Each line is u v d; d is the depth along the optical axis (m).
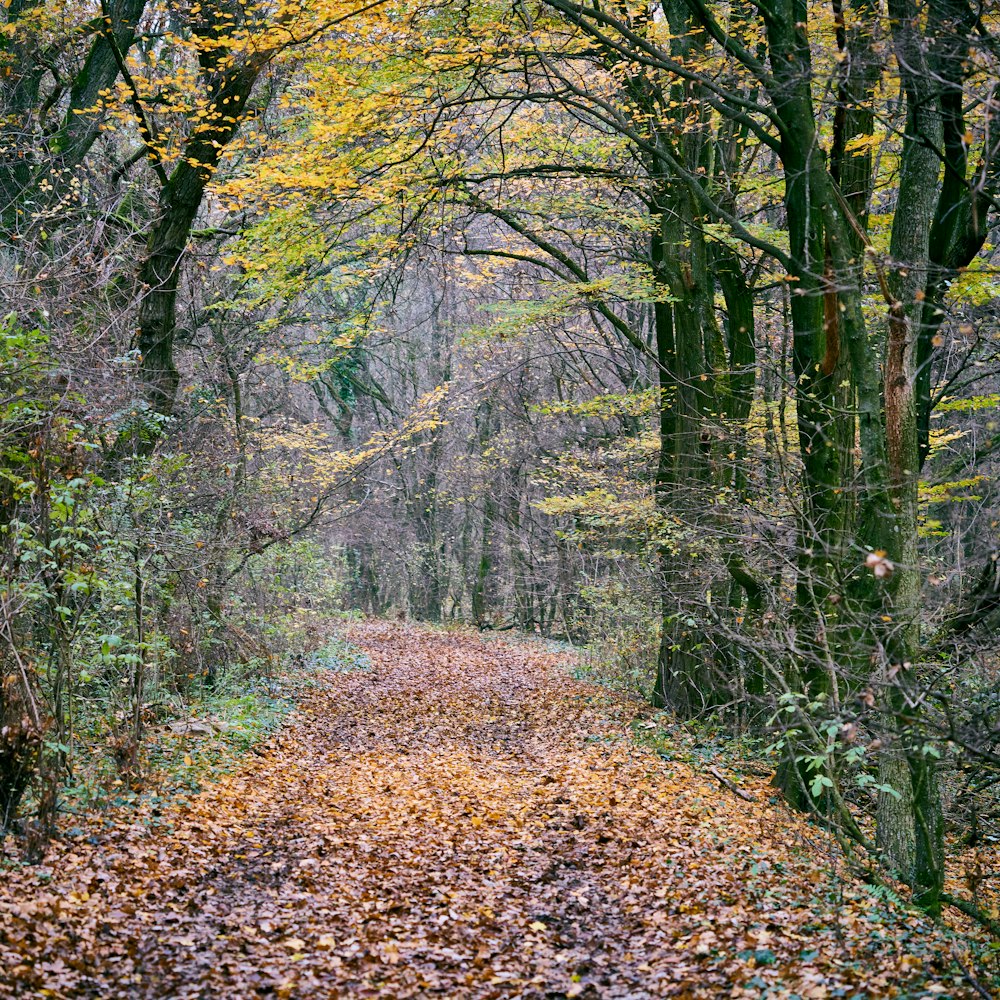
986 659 7.88
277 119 17.45
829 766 7.92
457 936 6.60
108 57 15.54
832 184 9.28
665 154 11.59
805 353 10.77
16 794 7.23
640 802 10.70
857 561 8.80
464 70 12.33
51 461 8.13
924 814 8.15
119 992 5.18
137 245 12.90
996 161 8.44
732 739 14.30
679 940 6.55
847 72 7.57
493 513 36.62
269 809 9.80
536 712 17.84
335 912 6.86
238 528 16.14
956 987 5.73
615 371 27.53
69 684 8.59
